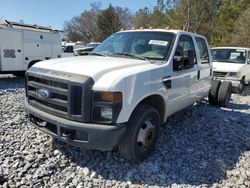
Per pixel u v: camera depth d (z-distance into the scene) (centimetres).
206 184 380
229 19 3716
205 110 756
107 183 372
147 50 499
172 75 477
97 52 533
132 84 379
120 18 6538
